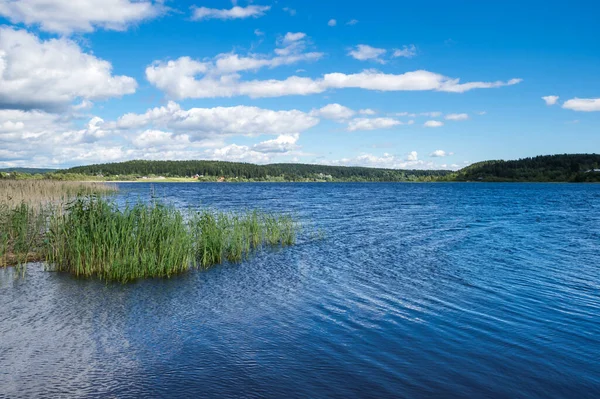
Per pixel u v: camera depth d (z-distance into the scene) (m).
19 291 12.38
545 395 6.66
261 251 19.83
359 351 8.30
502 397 6.58
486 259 18.33
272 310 10.94
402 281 14.22
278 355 8.11
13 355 8.02
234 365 7.66
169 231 16.22
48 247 16.06
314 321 10.11
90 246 14.70
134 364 7.69
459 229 29.45
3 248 16.97
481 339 8.98
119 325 9.73
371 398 6.51
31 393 6.60
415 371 7.45
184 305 11.32
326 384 6.95
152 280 14.02
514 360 7.94
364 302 11.71
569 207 54.09
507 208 51.47
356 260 17.86
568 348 8.55
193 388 6.80
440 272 15.66
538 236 26.22
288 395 6.58
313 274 15.19
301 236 24.62
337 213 41.03
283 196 76.81
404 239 24.19
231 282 13.90
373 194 91.25
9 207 24.70
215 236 18.19
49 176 93.81
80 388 6.79
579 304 11.66
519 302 11.78
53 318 10.14
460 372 7.43
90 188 46.72
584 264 17.36
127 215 16.94
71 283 13.37
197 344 8.66
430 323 9.98
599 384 7.05
